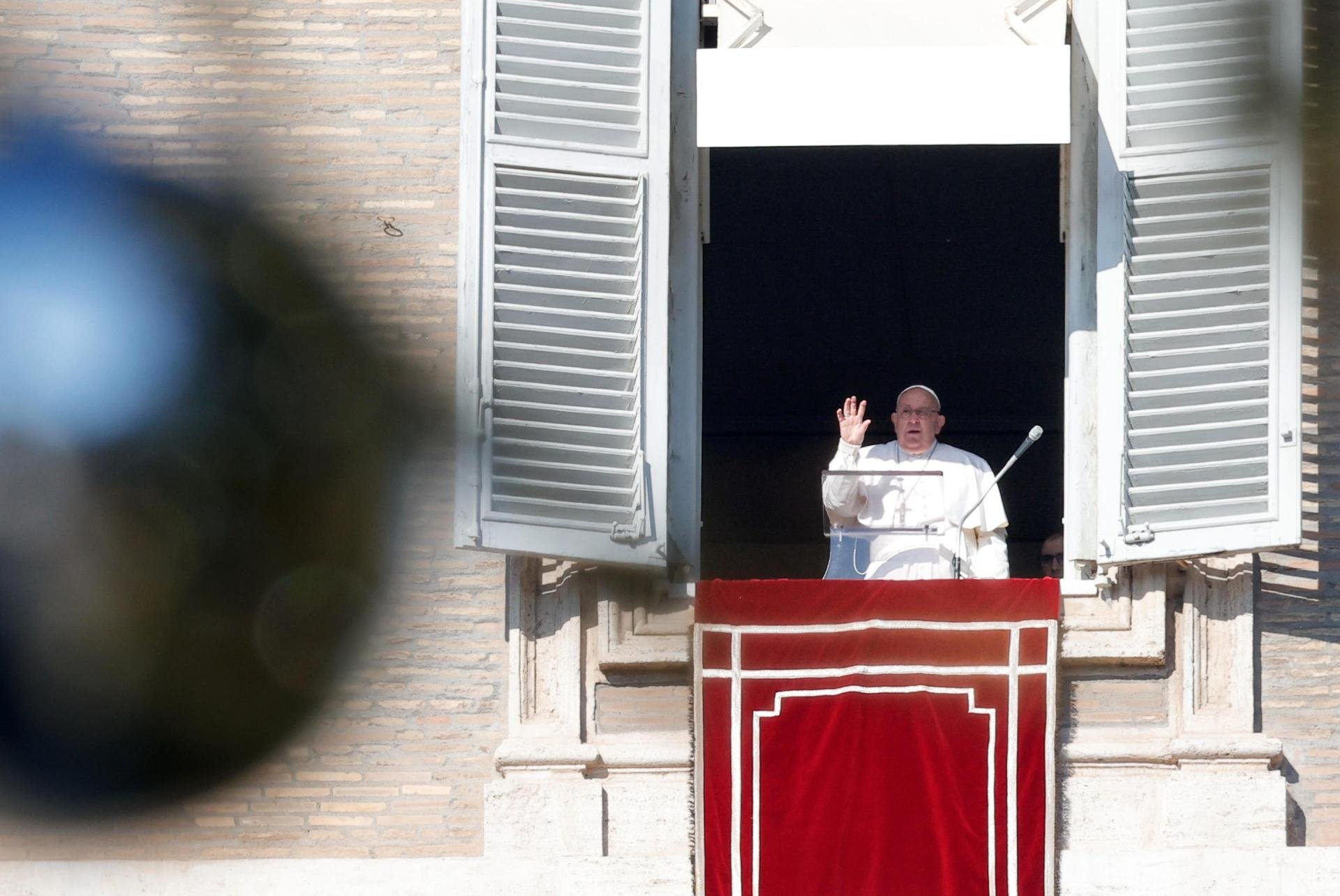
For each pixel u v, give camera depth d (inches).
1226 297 1321.4
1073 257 1387.8
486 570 1346.0
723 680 1296.8
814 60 1337.4
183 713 1298.0
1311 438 1350.9
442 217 1392.7
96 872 1286.9
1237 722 1300.4
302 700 1322.6
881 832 1267.2
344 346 1243.8
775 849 1272.1
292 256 1226.0
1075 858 1264.8
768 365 2506.2
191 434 1254.3
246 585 1293.1
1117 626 1305.4
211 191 1224.2
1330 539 1336.1
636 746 1310.3
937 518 1370.6
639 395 1321.4
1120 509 1305.4
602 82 1358.3
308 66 1416.1
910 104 1328.7
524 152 1339.8
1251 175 1328.7
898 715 1282.0
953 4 1395.2
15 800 1298.0
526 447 1305.4
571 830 1295.5
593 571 1333.7
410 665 1334.9
